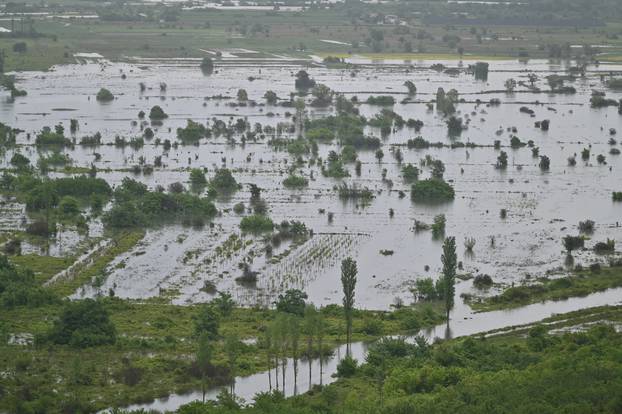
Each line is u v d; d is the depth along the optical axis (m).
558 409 189.00
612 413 189.38
